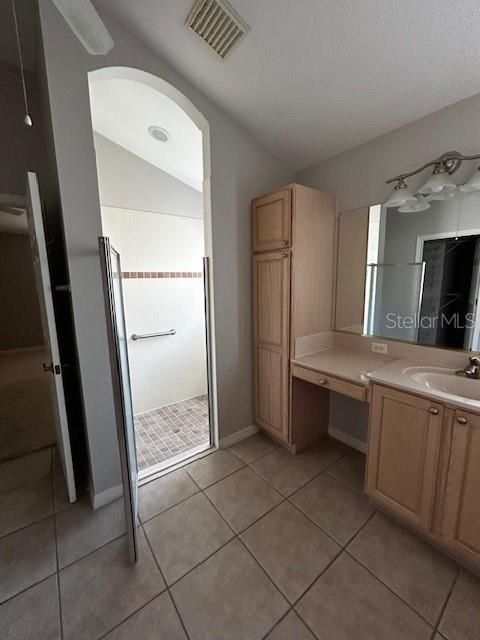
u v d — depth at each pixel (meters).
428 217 1.69
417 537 1.46
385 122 1.74
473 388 1.49
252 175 2.13
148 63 1.58
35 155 1.86
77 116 1.40
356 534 1.48
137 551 1.39
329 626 1.09
